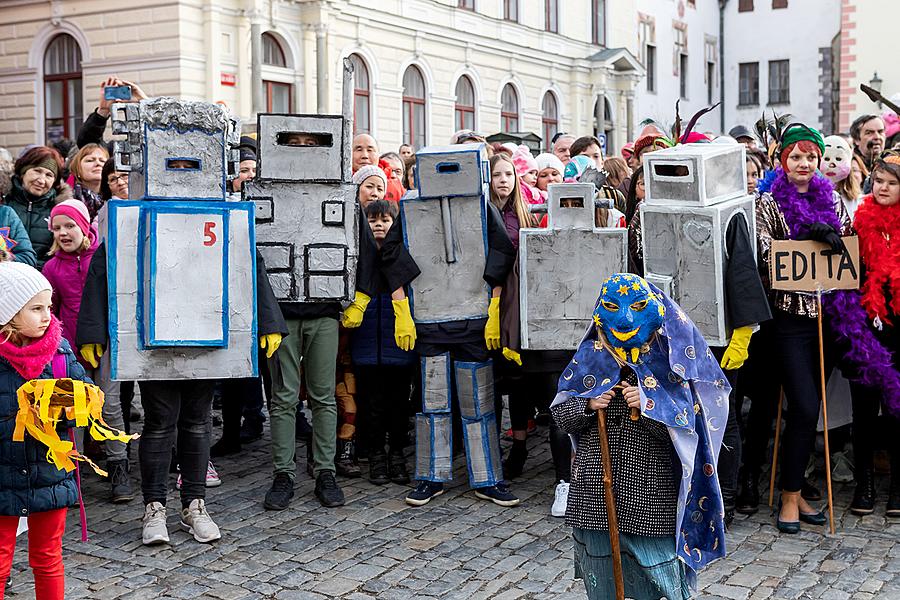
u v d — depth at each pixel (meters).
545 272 5.60
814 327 5.30
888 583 4.58
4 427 3.76
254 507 5.76
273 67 19.81
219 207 5.11
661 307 3.36
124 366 5.05
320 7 20.23
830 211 5.34
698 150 5.10
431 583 4.63
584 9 30.58
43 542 3.91
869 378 5.33
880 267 5.30
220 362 5.14
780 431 6.03
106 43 18.81
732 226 5.07
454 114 25.03
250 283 5.17
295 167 5.57
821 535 5.24
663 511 3.40
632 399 3.34
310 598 4.48
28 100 19.78
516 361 5.73
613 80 31.81
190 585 4.63
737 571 4.74
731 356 5.05
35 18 19.55
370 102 22.33
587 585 3.50
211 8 18.41
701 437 3.44
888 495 5.90
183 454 5.29
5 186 6.28
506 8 27.08
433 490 5.88
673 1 37.75
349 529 5.38
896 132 8.84
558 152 10.11
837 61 37.94
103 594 4.53
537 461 6.77
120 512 5.67
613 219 5.80
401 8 22.89
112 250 5.04
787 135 5.38
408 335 5.81
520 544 5.13
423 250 5.79
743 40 42.09
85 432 6.46
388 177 8.12
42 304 3.80
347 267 5.64
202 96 18.58
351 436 6.48
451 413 5.90
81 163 7.12
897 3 24.56
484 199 5.72
